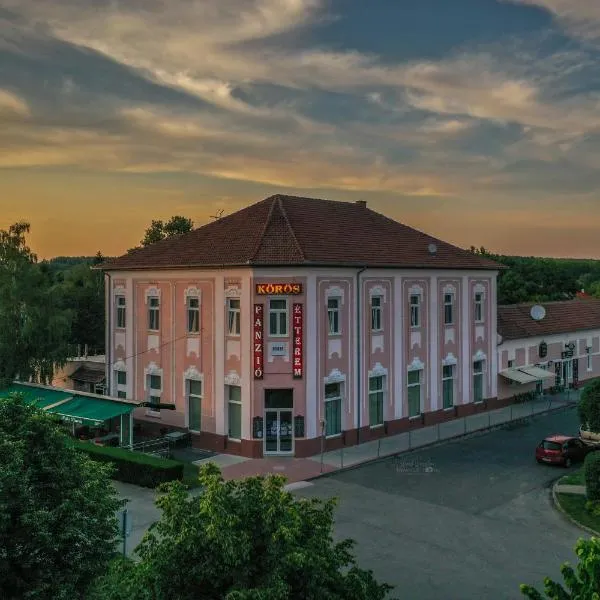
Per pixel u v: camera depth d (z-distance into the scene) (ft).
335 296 105.50
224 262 102.32
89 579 38.11
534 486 87.20
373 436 112.47
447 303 128.77
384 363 114.32
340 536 68.90
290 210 115.14
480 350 136.36
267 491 32.94
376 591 33.68
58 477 38.63
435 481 89.56
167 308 114.52
